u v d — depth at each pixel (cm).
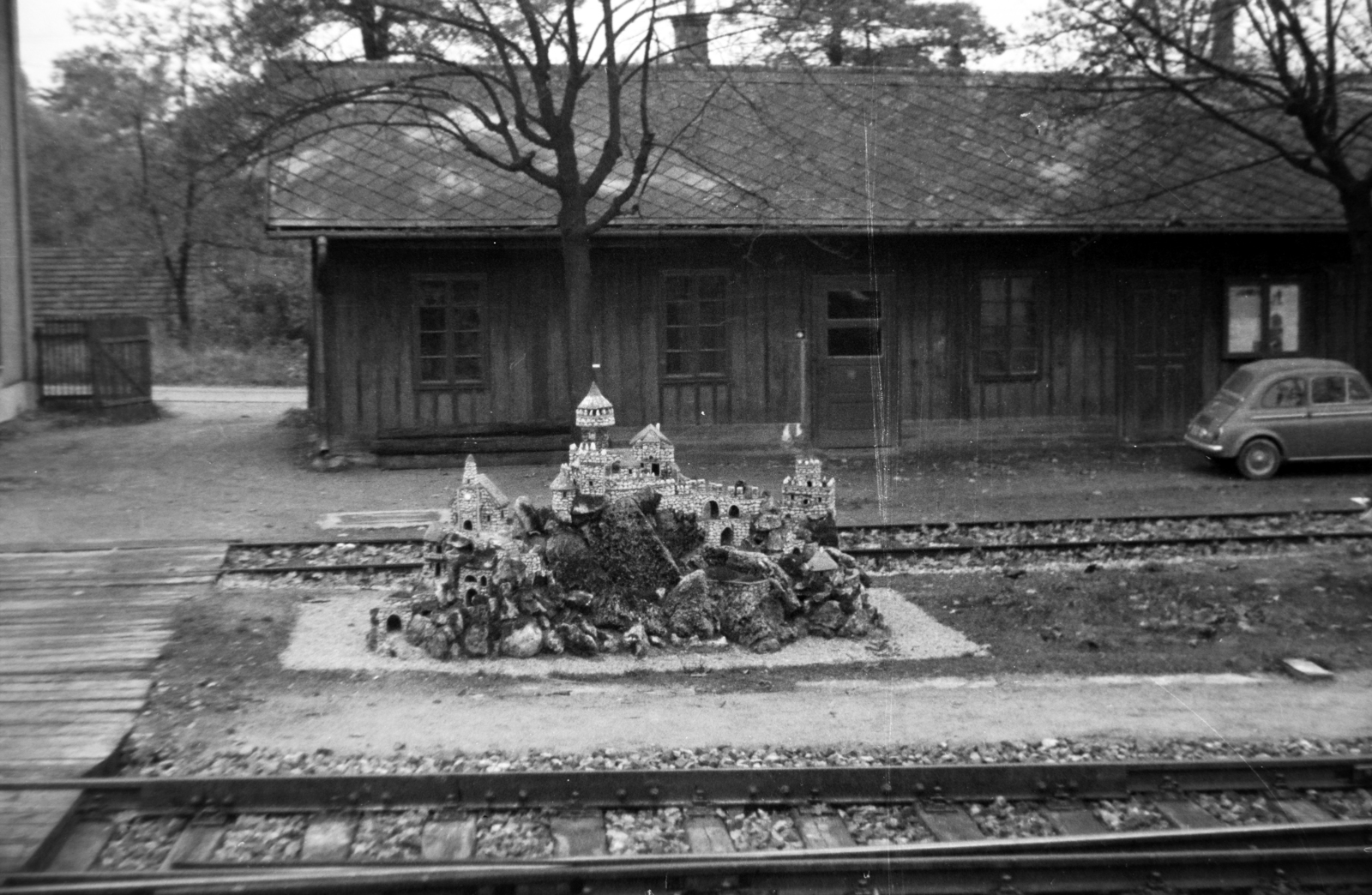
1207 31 2425
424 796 888
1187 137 2692
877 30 2695
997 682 1199
